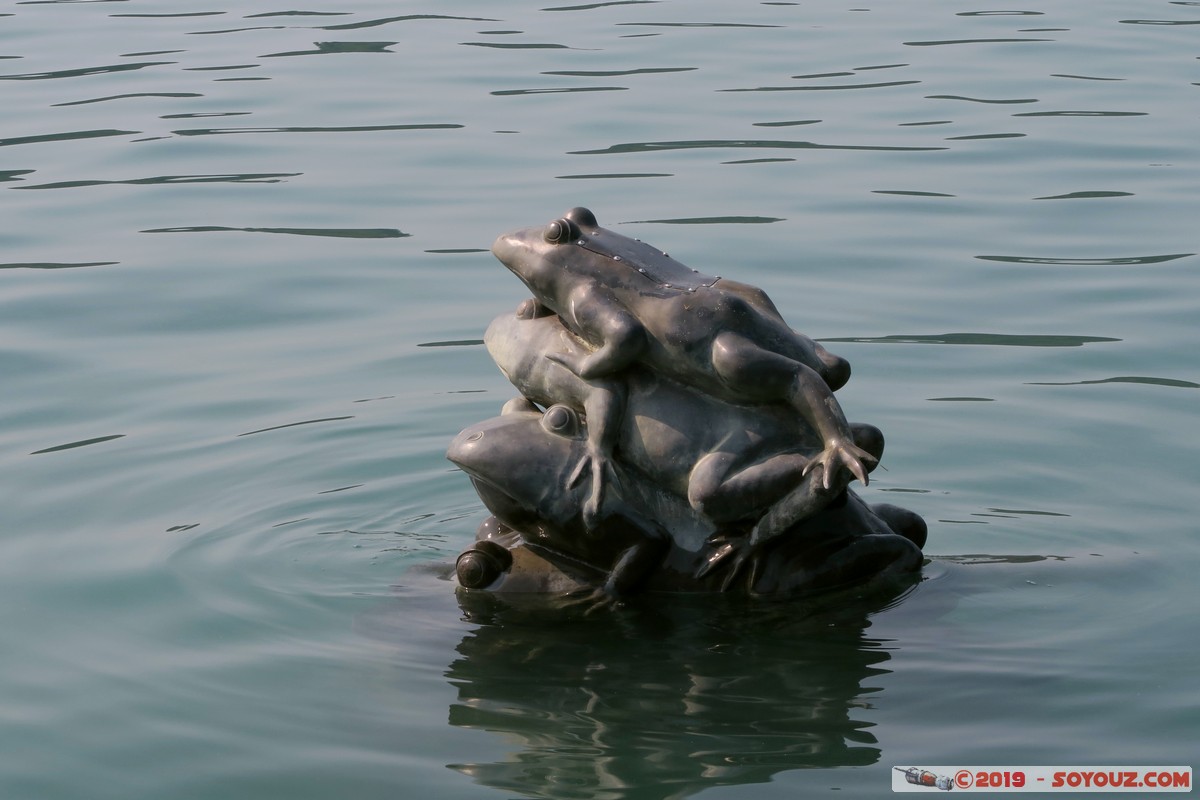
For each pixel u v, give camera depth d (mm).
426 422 13742
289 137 23250
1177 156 21828
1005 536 11203
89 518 11719
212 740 8430
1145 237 18469
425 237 18797
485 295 17000
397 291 17172
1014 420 13492
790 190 20359
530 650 9344
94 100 25531
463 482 12500
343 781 8000
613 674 9039
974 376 14562
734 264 17531
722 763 8102
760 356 9016
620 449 9547
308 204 20078
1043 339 15445
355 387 14617
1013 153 22078
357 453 13102
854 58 28406
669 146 22500
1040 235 18625
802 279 17141
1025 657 9164
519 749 8273
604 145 22562
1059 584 10195
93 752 8344
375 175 21234
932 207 19688
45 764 8219
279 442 13297
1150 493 11953
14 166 21859
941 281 17094
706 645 9312
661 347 9219
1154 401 13812
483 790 7898
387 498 12172
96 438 13367
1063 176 20984
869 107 24734
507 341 10039
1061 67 27594
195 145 22828
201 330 16109
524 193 20234
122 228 19297
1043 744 8227
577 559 9898
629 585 9672
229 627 9836
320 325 16266
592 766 8102
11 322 16219
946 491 12094
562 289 9469
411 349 15586
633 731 8438
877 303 16484
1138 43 29672
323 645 9562
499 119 24047
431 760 8195
